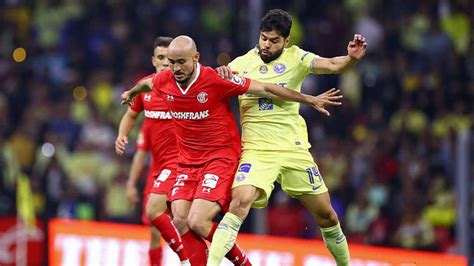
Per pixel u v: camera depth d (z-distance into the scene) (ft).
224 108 103.86
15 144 211.82
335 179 200.44
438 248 183.21
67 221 159.02
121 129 121.29
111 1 246.68
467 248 160.97
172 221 113.70
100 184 203.00
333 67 102.58
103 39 240.32
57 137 212.23
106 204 196.44
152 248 129.18
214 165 103.86
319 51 233.35
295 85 104.78
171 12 244.01
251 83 101.86
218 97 102.47
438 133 211.82
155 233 128.16
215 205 102.68
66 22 246.06
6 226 170.71
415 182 195.42
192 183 106.01
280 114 104.27
